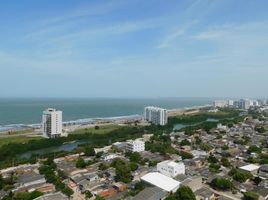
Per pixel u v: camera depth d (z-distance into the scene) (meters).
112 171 159.62
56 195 119.06
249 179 149.62
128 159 189.88
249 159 186.88
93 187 138.38
